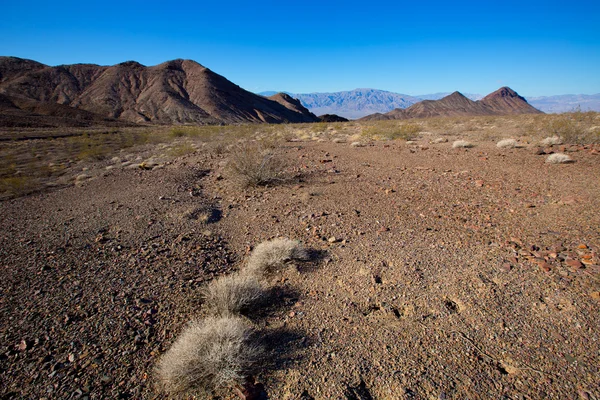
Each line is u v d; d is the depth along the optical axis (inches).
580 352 105.1
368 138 756.0
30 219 294.8
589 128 574.2
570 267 148.6
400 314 134.3
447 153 478.9
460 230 204.7
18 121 2183.8
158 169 512.7
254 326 136.3
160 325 138.9
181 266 189.3
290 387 104.9
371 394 100.5
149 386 108.9
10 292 166.7
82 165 707.4
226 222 260.8
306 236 218.2
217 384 106.3
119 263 194.7
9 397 106.3
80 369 116.5
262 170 359.9
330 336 126.0
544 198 248.4
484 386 98.0
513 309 127.3
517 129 800.9
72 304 154.4
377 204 269.3
